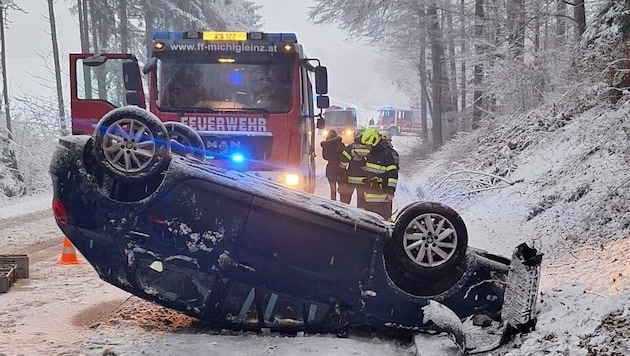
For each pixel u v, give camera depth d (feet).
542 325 18.52
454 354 18.04
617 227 28.40
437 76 100.68
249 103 34.35
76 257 33.12
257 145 34.06
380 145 32.63
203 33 35.09
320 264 19.75
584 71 48.03
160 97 34.60
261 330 20.40
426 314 19.08
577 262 25.20
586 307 18.69
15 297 25.58
